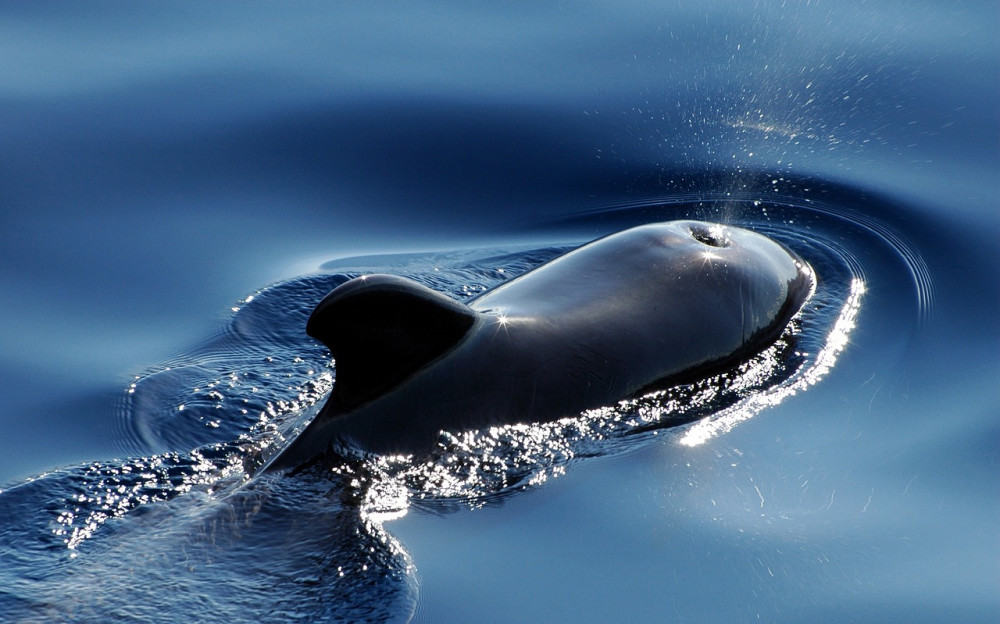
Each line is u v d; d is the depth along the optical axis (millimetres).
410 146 42125
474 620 19391
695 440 25109
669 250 29578
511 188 40156
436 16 51062
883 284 32844
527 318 25953
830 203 38312
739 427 25750
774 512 22922
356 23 50344
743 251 30797
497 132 42875
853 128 43219
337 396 23656
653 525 22250
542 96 44938
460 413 23812
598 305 27141
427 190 40000
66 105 43062
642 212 38531
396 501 22234
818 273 33500
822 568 21359
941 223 36500
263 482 22531
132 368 29312
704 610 20078
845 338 29750
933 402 26922
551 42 48781
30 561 20641
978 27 49500
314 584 19797
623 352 26266
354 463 22906
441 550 21156
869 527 22547
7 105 42688
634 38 48875
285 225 37594
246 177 40000
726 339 28188
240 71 46094
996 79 45406
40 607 19078
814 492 23562
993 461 24781
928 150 41094
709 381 27422
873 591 20812
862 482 23922
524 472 23438
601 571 20875
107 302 32812
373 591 19641
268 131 42438
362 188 39906
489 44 48562
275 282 34031
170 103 43656
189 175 39781
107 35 48656
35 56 46562
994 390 27484
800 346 29281
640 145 42188
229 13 51125
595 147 42125
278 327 31531
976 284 32812
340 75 45969
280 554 20594
